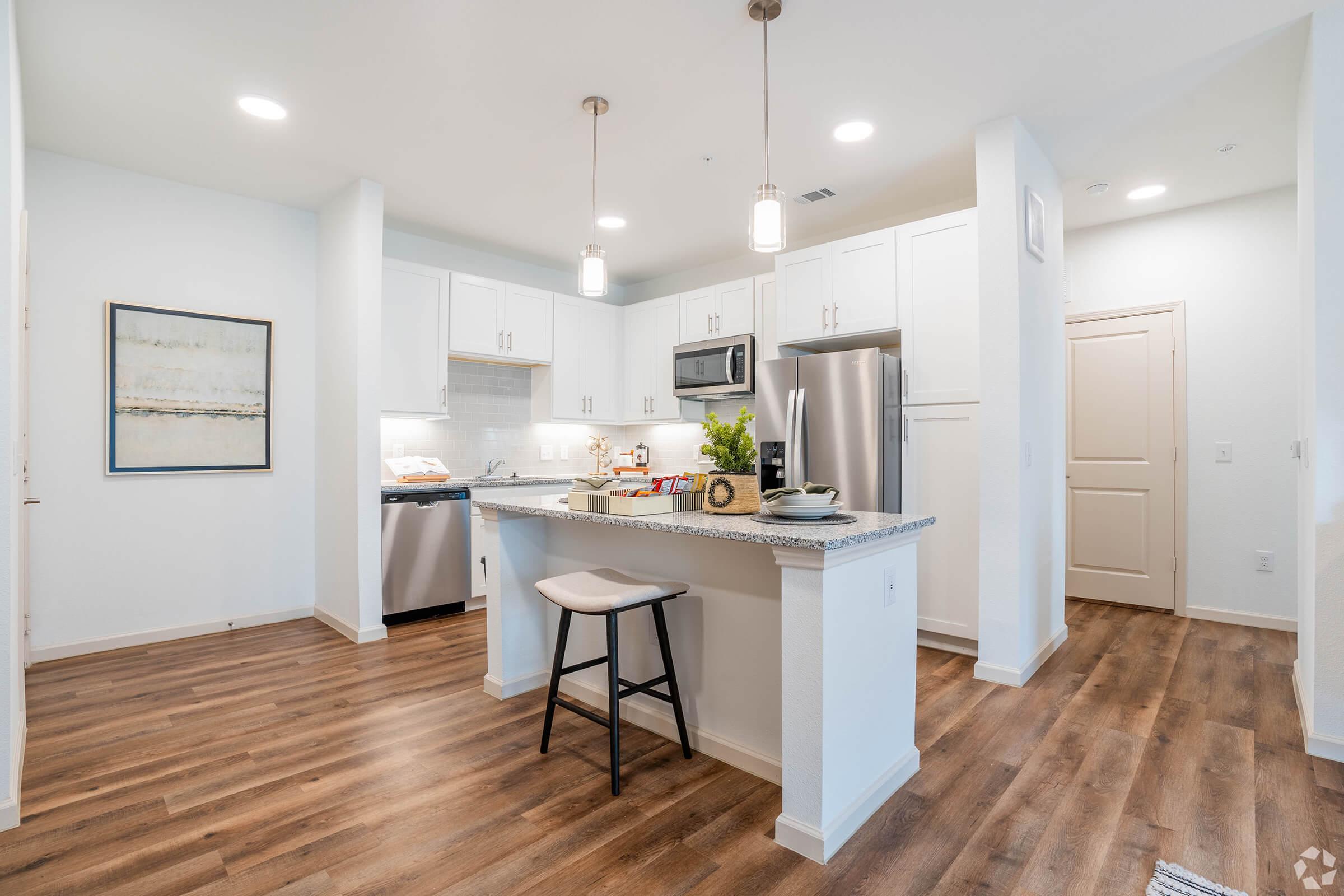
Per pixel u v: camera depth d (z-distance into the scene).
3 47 1.74
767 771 2.02
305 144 3.03
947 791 1.95
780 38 2.25
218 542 3.60
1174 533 4.00
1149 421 4.08
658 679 2.13
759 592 2.05
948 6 2.09
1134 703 2.61
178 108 2.69
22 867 1.59
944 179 3.43
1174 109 2.76
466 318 4.28
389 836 1.72
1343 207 2.07
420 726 2.42
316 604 3.94
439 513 3.97
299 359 3.87
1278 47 2.32
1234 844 1.67
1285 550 3.66
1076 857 1.63
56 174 3.12
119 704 2.60
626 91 2.59
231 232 3.63
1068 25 2.19
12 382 1.76
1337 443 2.08
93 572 3.22
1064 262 4.29
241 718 2.47
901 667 2.01
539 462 5.07
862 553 1.79
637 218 4.03
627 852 1.66
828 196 3.66
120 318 3.27
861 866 1.61
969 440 3.17
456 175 3.38
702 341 4.59
